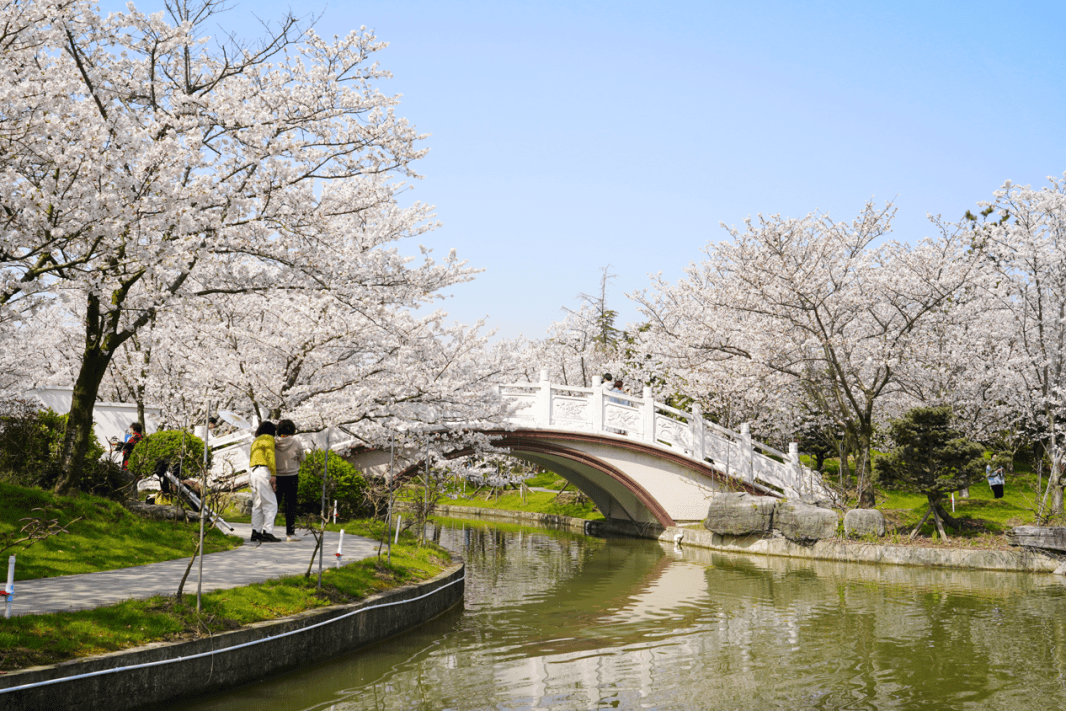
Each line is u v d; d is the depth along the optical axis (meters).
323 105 12.52
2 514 10.02
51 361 25.03
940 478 20.89
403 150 13.02
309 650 8.60
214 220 10.95
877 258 26.30
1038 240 23.77
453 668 9.23
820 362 24.98
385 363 17.19
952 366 25.41
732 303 24.77
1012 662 10.02
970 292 24.55
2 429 13.27
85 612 7.05
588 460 25.34
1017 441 29.89
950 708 8.18
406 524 16.56
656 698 8.28
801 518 22.09
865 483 23.39
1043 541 19.14
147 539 11.24
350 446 21.19
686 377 26.75
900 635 11.55
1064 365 24.47
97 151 8.62
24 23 9.43
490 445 22.17
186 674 7.04
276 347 16.64
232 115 11.07
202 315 13.82
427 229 18.48
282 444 13.52
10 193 8.53
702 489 26.16
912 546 20.23
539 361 44.41
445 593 12.55
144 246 9.40
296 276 12.67
